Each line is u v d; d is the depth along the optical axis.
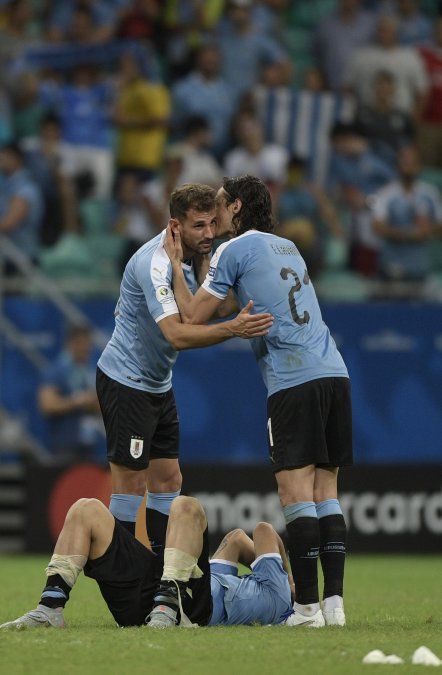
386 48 60.59
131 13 58.91
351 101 58.41
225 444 49.81
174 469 23.48
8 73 54.56
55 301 47.97
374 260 54.72
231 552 21.23
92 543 19.30
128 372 22.59
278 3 63.84
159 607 19.16
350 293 52.41
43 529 45.62
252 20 61.75
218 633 18.33
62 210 52.41
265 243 20.72
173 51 59.50
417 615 23.44
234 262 20.59
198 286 22.36
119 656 16.05
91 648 16.66
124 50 55.94
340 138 56.97
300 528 19.94
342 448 20.52
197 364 49.75
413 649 17.08
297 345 20.27
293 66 63.16
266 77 58.62
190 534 19.33
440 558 44.47
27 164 52.00
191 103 56.88
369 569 38.88
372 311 51.00
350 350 50.91
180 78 59.34
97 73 56.25
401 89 60.38
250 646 16.92
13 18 58.25
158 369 22.69
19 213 50.00
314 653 16.36
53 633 18.14
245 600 20.05
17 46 54.97
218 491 45.09
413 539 46.16
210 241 21.41
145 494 23.69
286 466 20.09
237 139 56.84
